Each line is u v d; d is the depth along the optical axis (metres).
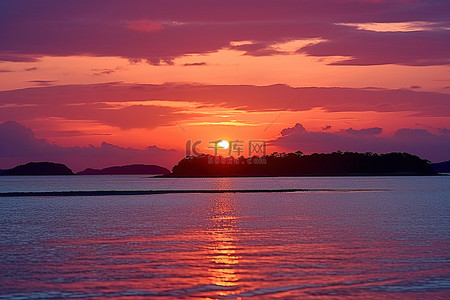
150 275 31.45
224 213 73.56
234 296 27.30
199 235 48.56
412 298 26.92
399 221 61.53
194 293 27.83
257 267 33.59
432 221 61.47
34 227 55.00
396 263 34.81
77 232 50.88
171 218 65.69
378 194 129.62
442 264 34.50
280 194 130.00
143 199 108.38
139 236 47.84
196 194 129.38
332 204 92.75
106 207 84.94
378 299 26.78
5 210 77.81
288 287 28.89
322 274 31.67
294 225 57.34
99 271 32.44
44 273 31.86
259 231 51.69
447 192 139.25
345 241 44.53
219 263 34.81
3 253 38.38
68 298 26.84
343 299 26.78
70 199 106.69
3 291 27.97
